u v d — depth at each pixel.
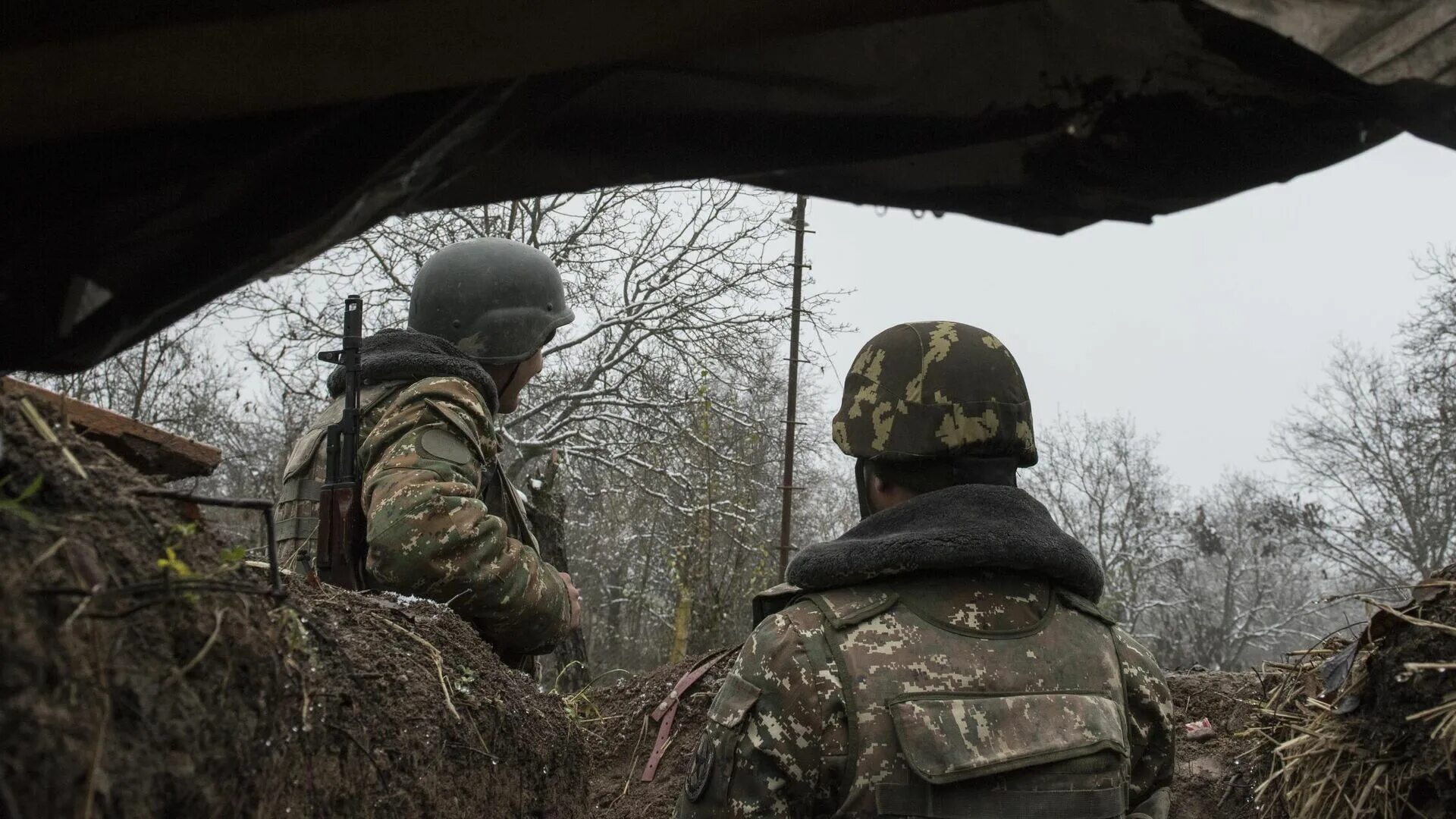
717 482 14.95
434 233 12.75
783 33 1.21
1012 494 2.17
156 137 1.18
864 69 1.33
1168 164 1.38
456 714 2.05
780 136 1.39
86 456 1.29
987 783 1.86
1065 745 1.89
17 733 0.94
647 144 1.39
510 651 2.93
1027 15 1.30
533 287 3.63
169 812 1.11
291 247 1.26
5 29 1.02
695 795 2.00
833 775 1.91
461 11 1.06
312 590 2.08
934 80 1.35
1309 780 2.17
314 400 12.80
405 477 2.75
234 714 1.25
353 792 1.61
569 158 1.39
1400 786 1.96
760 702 1.96
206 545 1.37
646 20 1.12
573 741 2.74
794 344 12.05
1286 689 2.69
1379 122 1.32
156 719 1.11
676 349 14.02
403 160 1.24
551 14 1.09
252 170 1.22
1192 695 3.55
